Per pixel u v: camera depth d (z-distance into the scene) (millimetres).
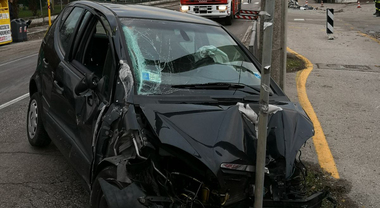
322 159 4973
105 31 3623
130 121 2793
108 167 2775
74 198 3799
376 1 27359
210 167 2516
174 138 2600
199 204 2615
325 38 16266
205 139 2658
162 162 2752
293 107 3361
